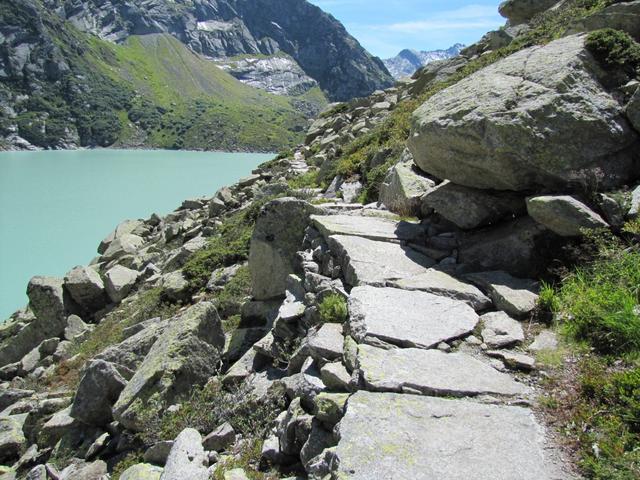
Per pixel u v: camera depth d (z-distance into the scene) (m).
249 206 22.27
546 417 4.75
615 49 8.45
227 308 12.94
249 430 7.10
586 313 5.99
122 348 11.19
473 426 4.56
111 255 26.05
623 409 4.58
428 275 7.80
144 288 19.89
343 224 10.10
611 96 8.20
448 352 5.91
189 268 16.62
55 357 17.19
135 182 56.22
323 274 9.07
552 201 7.29
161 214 39.72
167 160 91.81
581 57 8.36
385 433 4.43
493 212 8.63
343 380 5.58
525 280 7.50
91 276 20.77
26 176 59.97
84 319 20.50
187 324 9.68
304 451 5.25
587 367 5.37
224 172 67.81
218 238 19.97
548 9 25.62
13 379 16.73
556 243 7.69
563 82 7.99
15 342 19.36
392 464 4.07
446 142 8.60
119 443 8.73
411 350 5.77
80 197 45.59
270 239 11.49
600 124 7.80
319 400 5.40
